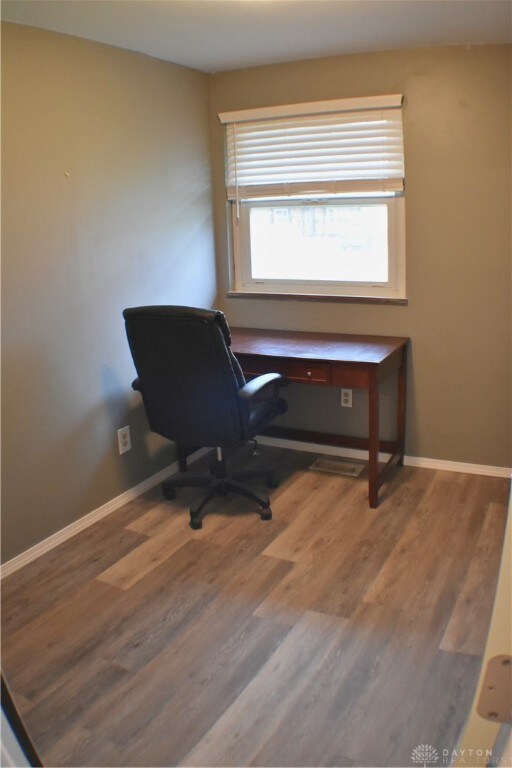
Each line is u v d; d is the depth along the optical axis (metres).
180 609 2.49
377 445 3.15
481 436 3.52
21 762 0.80
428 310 3.49
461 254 3.37
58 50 2.76
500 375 3.42
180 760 1.82
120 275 3.21
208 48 3.12
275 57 3.38
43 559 2.86
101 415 3.17
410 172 3.38
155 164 3.38
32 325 2.75
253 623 2.39
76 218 2.92
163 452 3.63
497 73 3.12
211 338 2.73
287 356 3.22
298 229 3.79
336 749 1.83
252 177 3.77
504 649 0.75
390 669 2.13
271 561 2.79
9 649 2.29
